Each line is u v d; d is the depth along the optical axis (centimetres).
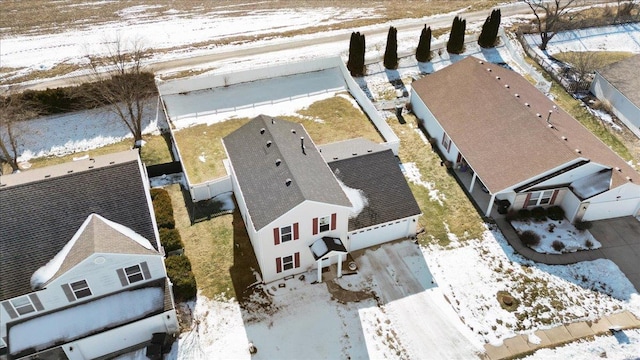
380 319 2995
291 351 2831
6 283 2580
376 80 5131
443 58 5459
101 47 5547
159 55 5462
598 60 5450
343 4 6700
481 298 3114
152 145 4303
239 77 4984
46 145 4334
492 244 3447
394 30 5003
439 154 4203
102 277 2720
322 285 3170
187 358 2783
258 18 6294
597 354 2830
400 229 3428
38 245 2692
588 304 3088
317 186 3020
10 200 2709
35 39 5697
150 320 2777
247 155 3362
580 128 3984
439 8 6612
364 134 4403
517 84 4281
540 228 3550
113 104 4419
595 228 3556
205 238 3444
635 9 6384
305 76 5156
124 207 2886
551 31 5872
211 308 3031
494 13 5403
